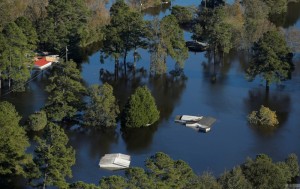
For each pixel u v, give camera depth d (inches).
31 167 6402.6
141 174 5900.6
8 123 7204.7
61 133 6496.1
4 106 7593.5
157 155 6112.2
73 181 7288.4
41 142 6392.7
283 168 7042.3
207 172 6815.9
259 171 6328.7
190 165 7795.3
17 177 7027.6
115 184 5812.0
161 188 5851.4
